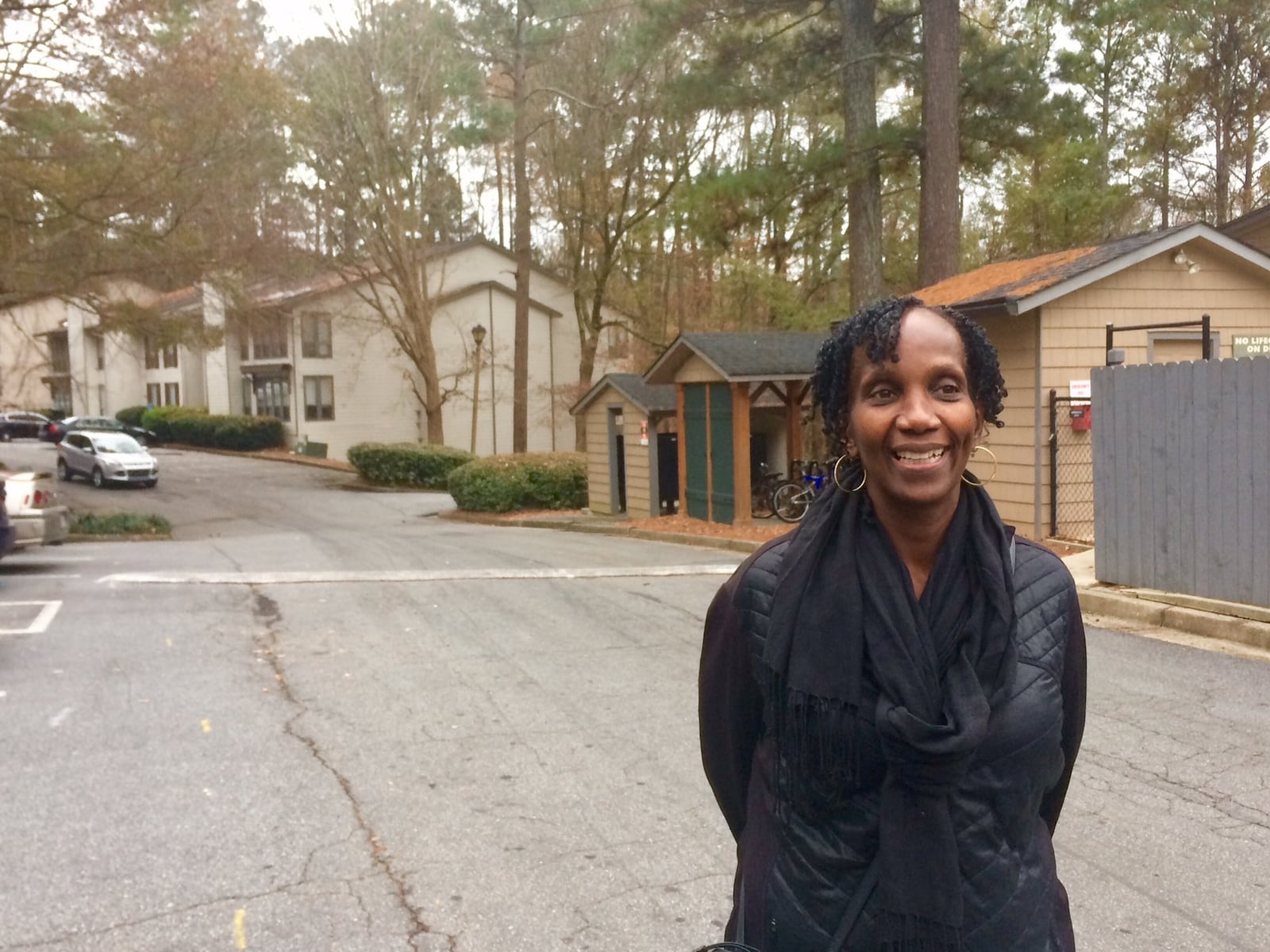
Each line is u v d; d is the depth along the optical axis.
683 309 34.16
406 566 13.55
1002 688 1.66
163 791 5.30
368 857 4.52
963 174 23.77
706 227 18.55
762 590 1.81
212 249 22.95
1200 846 4.52
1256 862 4.35
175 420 51.53
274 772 5.59
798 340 18.75
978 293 14.17
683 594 11.05
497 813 5.00
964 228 30.80
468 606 10.41
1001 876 1.68
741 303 29.14
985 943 1.67
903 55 19.53
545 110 34.03
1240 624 8.14
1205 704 6.54
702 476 18.73
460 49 33.62
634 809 5.04
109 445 34.31
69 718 6.56
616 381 22.17
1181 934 3.79
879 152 17.92
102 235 21.48
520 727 6.37
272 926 3.92
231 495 32.47
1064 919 1.83
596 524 20.58
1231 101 25.45
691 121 30.05
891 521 1.73
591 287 36.84
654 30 18.86
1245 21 24.31
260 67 22.34
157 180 20.78
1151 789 5.16
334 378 44.00
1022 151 19.17
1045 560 1.81
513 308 44.06
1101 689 6.89
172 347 25.50
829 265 29.59
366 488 35.12
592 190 35.50
